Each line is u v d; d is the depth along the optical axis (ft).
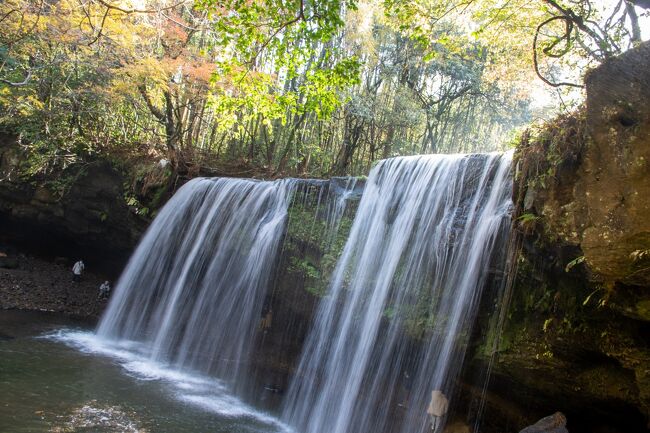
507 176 28.55
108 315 55.31
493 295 27.48
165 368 43.93
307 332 41.73
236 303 47.52
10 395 30.71
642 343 19.54
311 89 36.55
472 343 28.12
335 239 42.11
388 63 81.76
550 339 23.07
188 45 67.97
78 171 66.23
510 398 27.86
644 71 14.14
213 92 57.11
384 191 39.22
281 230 46.06
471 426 28.66
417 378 30.73
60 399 31.65
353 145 76.95
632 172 14.40
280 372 42.57
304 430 35.68
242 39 31.81
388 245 36.47
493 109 89.04
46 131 63.52
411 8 31.91
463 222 30.68
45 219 69.92
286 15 31.04
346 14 69.46
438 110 91.86
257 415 36.09
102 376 38.14
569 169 19.04
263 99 36.65
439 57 73.61
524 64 45.98
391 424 31.12
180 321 50.78
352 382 34.76
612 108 14.87
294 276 43.88
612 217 15.08
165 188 59.67
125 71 59.62
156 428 29.63
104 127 68.74
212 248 51.31
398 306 33.47
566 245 19.53
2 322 48.85
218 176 64.49
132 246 66.08
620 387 22.03
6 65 61.93
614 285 17.53
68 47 60.34
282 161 72.13
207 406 35.81
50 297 60.34
